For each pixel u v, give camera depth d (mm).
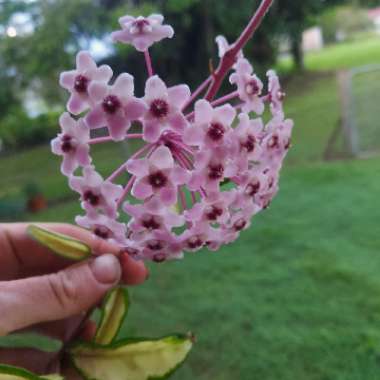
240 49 120
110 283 142
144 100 108
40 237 137
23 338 400
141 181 111
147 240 121
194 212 117
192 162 120
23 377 118
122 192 118
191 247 126
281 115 130
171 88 108
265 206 139
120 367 135
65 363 144
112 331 143
